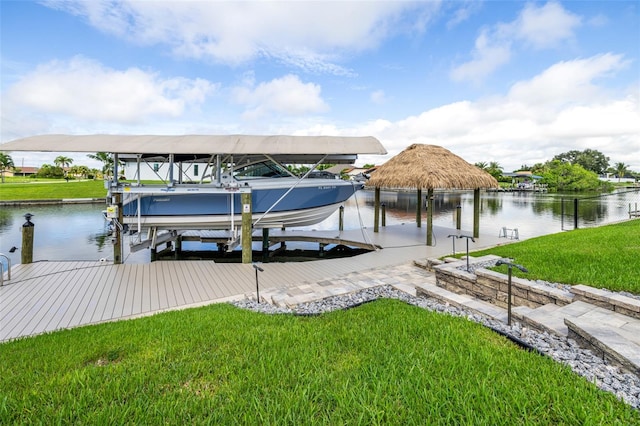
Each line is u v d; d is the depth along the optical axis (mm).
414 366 1992
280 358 2219
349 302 4133
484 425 1433
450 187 8094
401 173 8859
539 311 3006
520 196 40156
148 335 2809
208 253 10734
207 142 7055
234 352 2367
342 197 9914
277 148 6660
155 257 9625
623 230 7379
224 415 1593
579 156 74750
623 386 1789
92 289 5133
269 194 7992
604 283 3547
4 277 5730
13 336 3463
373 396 1697
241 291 5051
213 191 7102
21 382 2004
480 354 2123
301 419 1549
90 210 23438
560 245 5891
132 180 9547
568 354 2217
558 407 1531
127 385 1909
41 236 13312
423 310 3256
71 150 6176
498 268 4422
